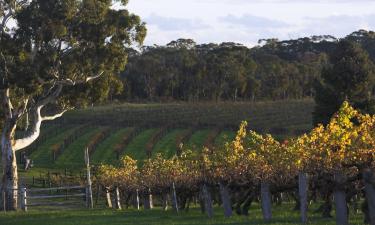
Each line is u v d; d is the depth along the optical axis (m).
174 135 151.88
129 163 73.31
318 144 34.09
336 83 97.06
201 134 151.62
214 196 52.28
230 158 45.34
